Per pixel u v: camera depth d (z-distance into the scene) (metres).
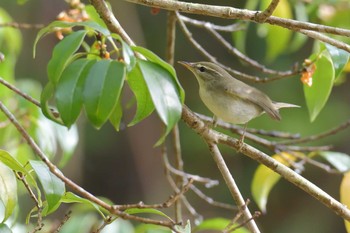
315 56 8.78
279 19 7.21
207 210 22.52
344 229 22.86
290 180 7.52
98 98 5.57
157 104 5.63
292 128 20.28
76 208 10.28
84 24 6.02
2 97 10.95
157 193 22.98
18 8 20.27
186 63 9.67
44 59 21.09
